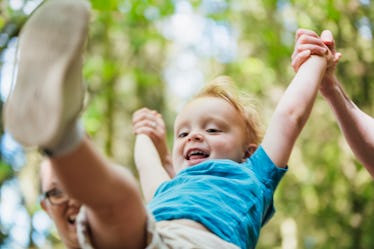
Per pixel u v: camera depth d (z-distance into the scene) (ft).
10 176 28.60
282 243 31.89
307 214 31.99
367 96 31.01
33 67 6.40
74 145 6.55
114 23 30.22
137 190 7.20
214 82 10.74
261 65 33.06
